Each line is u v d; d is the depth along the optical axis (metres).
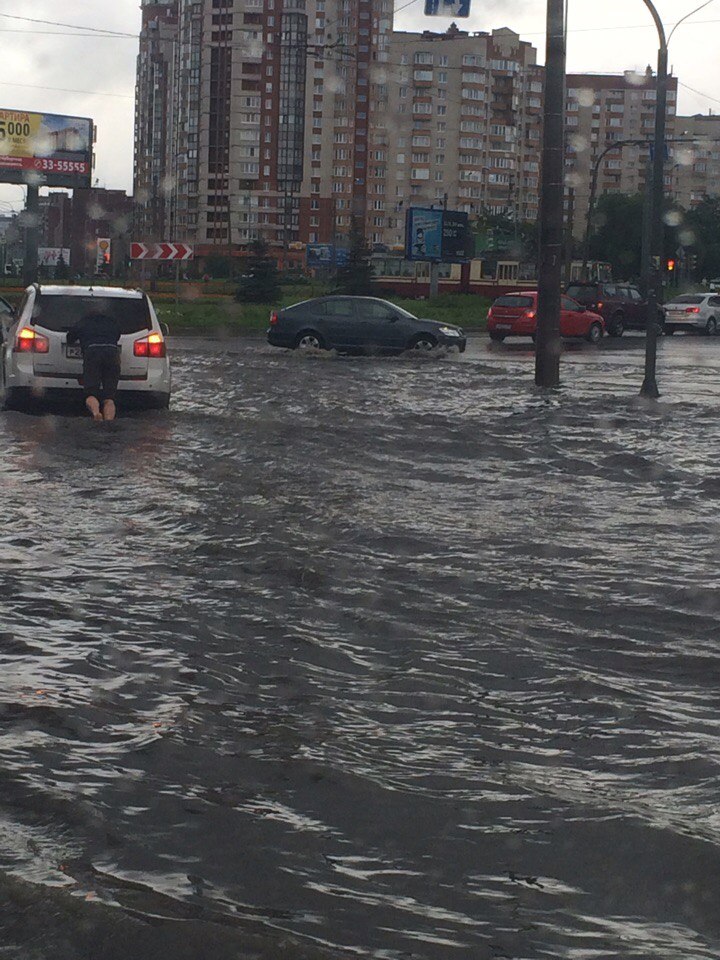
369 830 3.80
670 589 7.44
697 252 129.25
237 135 150.12
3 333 20.69
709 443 15.05
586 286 49.84
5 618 6.34
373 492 10.88
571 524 9.60
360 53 152.12
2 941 2.98
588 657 5.98
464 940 3.08
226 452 13.20
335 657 5.81
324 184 153.62
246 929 3.07
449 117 160.88
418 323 34.47
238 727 4.78
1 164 75.19
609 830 3.80
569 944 3.07
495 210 167.75
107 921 3.07
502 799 4.08
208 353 32.47
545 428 16.22
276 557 7.98
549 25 22.58
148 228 176.25
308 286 93.19
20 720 4.79
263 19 147.88
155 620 6.38
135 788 4.10
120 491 10.46
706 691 5.47
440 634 6.30
